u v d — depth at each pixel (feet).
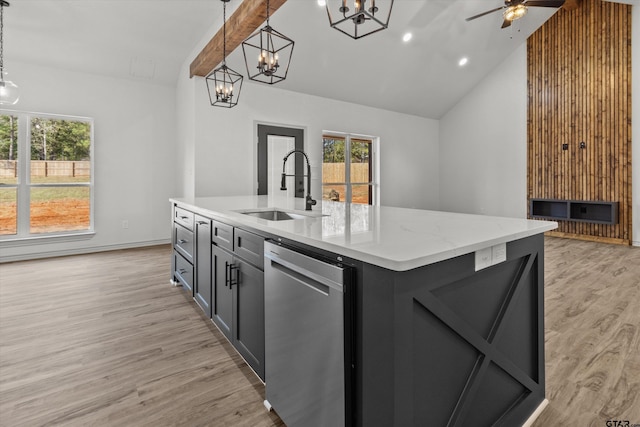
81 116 15.74
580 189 18.84
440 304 3.50
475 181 23.76
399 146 23.40
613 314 8.46
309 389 4.08
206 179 15.87
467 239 3.89
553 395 5.40
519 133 21.36
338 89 19.12
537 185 20.61
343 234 4.23
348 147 21.40
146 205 17.57
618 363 6.27
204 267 7.93
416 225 4.99
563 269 12.72
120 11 13.15
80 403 5.26
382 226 4.89
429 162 25.27
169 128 18.15
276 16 13.41
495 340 4.21
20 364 6.36
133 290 10.59
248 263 5.69
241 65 15.58
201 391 5.58
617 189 17.57
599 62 17.94
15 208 14.80
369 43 16.42
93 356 6.68
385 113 22.50
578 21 18.58
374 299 3.25
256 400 5.35
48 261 14.35
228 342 7.29
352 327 3.51
